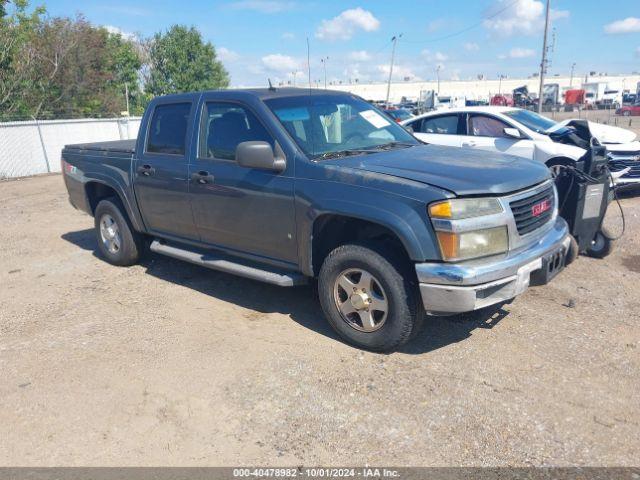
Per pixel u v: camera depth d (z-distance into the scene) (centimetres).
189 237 541
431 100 4819
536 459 292
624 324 449
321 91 524
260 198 451
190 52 4703
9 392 378
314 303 511
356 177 397
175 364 404
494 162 430
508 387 359
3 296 569
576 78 10562
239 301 522
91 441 322
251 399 356
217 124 495
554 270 429
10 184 1520
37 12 2745
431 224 363
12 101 2489
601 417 326
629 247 662
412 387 362
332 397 354
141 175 566
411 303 383
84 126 1931
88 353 428
